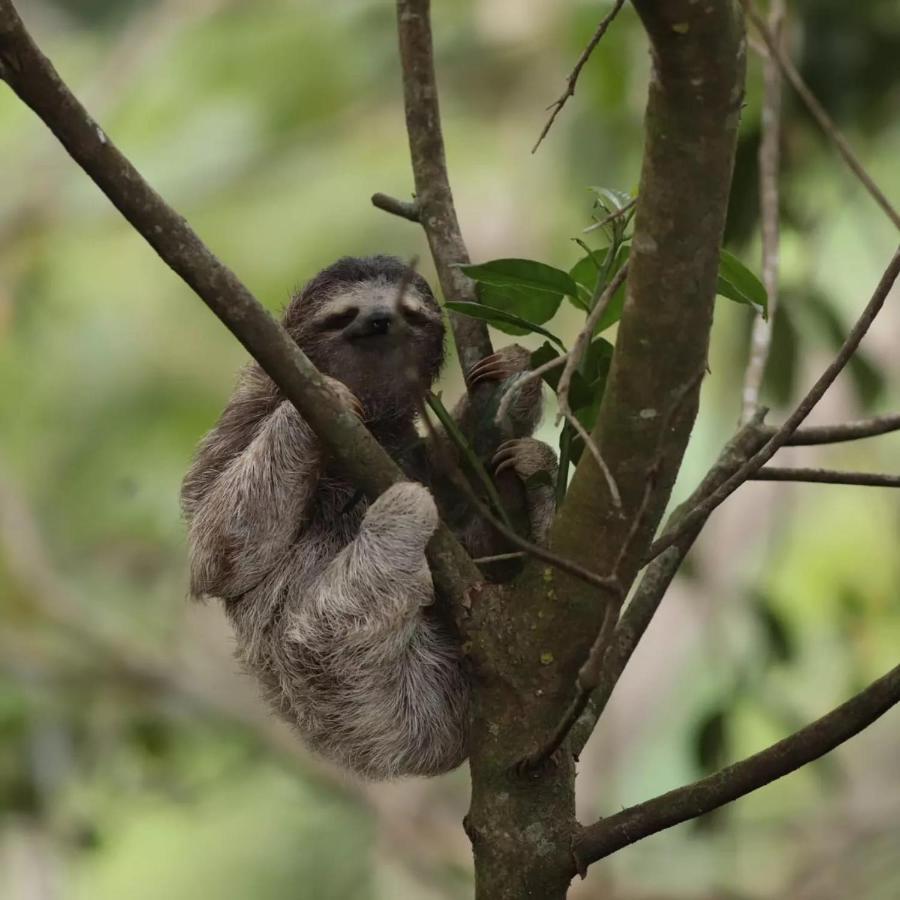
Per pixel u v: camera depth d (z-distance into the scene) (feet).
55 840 48.47
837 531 52.90
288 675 26.78
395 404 28.99
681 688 54.24
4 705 45.96
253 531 26.45
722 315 48.01
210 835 59.16
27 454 64.08
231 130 61.57
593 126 45.37
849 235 49.11
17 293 66.39
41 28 74.28
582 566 20.01
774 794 56.13
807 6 39.37
